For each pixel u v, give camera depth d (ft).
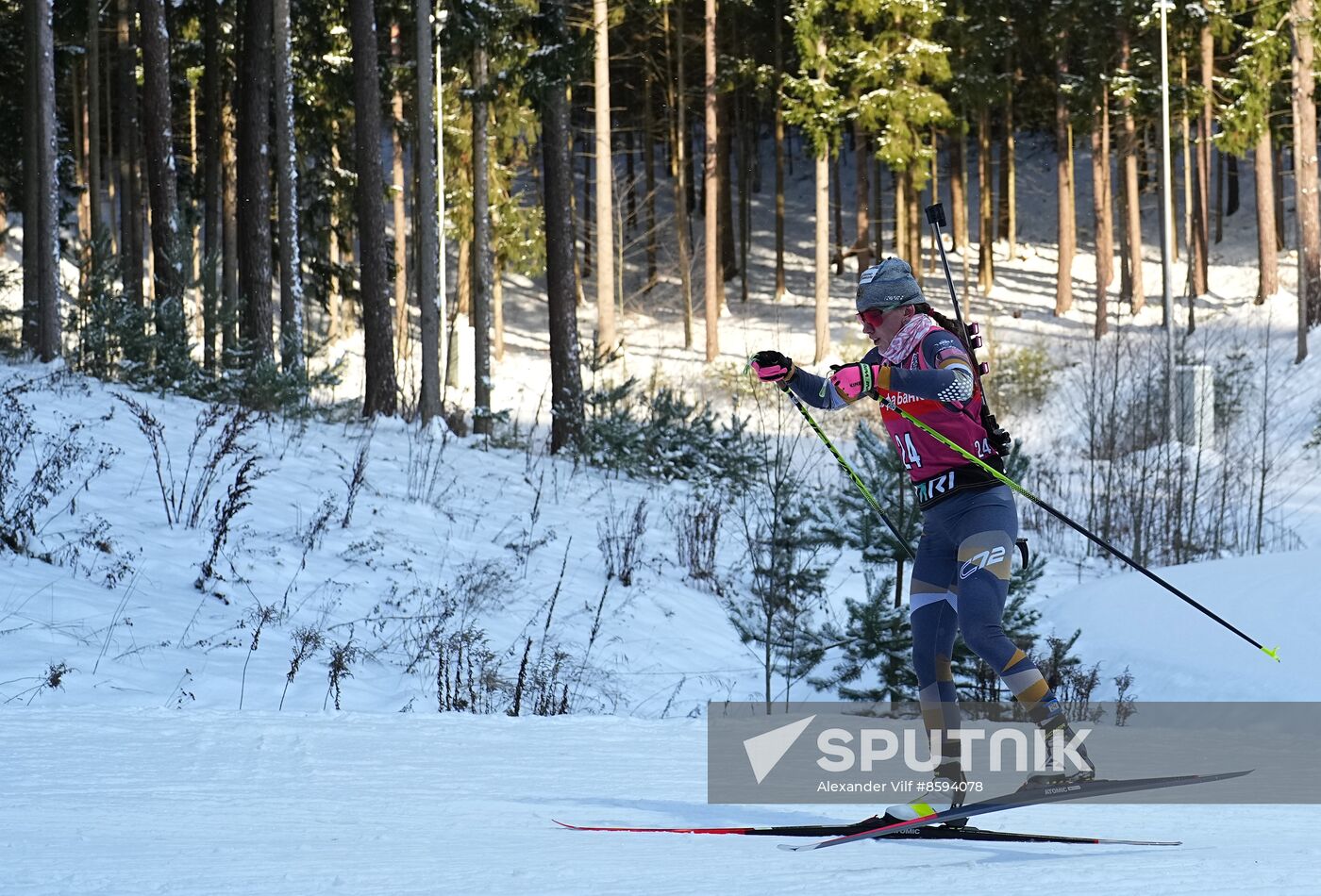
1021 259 391.24
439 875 22.12
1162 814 34.42
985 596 30.55
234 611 71.97
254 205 173.78
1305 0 251.80
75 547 75.77
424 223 167.32
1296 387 236.02
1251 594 85.25
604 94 289.94
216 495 96.78
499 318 332.80
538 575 97.19
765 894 20.13
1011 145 394.11
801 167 508.94
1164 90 213.25
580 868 23.09
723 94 396.16
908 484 77.87
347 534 95.30
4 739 39.96
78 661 58.23
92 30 236.63
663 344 338.54
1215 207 384.06
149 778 34.68
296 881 21.38
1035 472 180.14
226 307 192.75
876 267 32.86
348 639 71.36
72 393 126.62
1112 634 87.66
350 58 225.76
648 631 89.35
